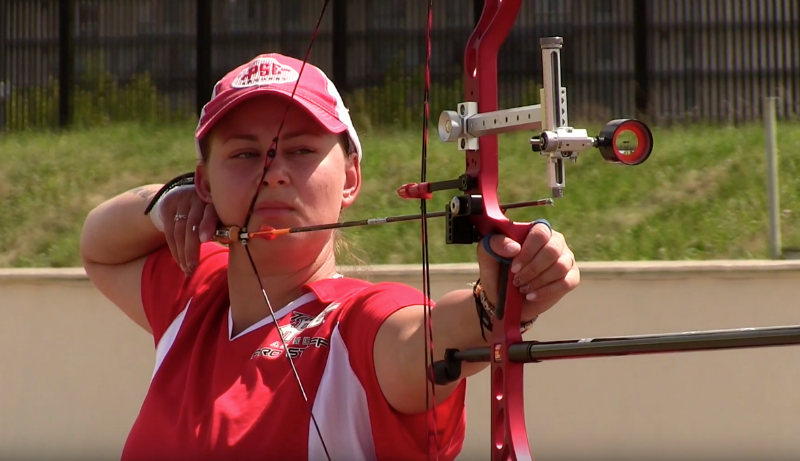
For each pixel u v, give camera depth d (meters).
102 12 24.67
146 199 8.05
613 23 23.28
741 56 23.03
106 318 12.82
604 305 12.29
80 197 17.95
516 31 23.62
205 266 7.74
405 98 23.23
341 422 6.34
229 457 6.42
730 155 17.98
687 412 12.12
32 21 24.67
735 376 12.08
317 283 7.02
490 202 5.12
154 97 24.23
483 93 5.27
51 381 12.95
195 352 7.06
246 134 6.88
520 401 5.02
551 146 4.58
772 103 15.39
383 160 18.28
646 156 4.62
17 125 24.05
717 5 23.08
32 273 12.91
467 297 5.70
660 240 15.55
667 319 12.25
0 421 13.02
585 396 12.19
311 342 6.59
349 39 24.28
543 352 4.86
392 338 6.11
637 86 23.12
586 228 15.93
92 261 8.38
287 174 6.76
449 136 5.25
